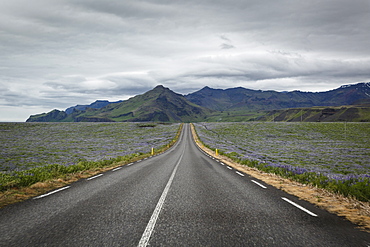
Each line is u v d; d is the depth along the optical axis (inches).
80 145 1926.7
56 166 533.6
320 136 2869.1
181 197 269.0
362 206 233.0
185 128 4630.9
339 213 209.5
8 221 178.1
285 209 221.3
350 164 1055.0
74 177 415.5
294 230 165.6
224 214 203.5
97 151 1489.9
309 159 1203.2
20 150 1494.8
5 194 266.4
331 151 1640.0
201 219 188.9
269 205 235.6
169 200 253.8
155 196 272.7
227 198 266.2
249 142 2379.4
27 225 169.5
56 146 1798.7
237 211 213.5
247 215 201.2
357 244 142.3
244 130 3786.9
